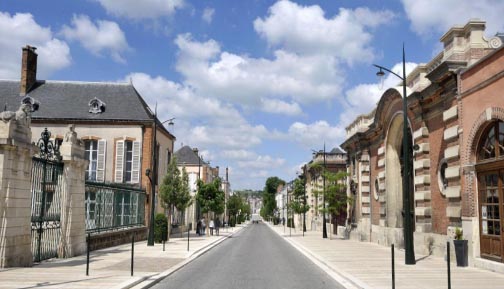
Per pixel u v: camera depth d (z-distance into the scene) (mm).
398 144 26891
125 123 34344
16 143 13891
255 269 16188
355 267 16453
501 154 15031
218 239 35156
